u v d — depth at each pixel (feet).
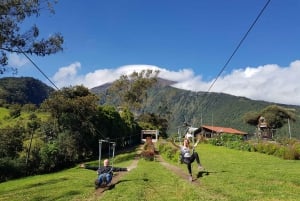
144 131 479.82
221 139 304.50
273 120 420.77
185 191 72.08
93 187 94.89
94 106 282.77
